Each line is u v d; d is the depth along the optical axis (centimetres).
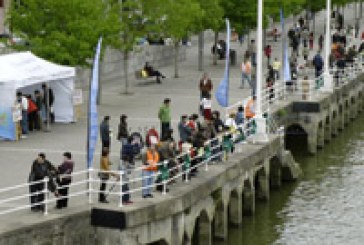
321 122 11125
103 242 5944
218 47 15950
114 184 6112
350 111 13188
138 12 11738
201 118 9744
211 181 6938
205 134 7406
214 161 7512
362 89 13988
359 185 9206
